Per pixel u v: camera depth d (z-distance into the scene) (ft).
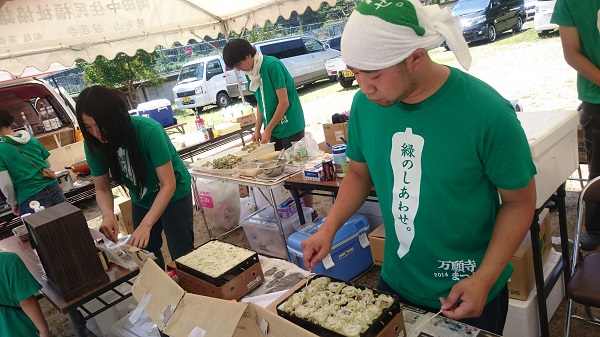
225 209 12.99
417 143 3.39
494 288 3.82
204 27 16.05
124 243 6.61
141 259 5.75
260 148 11.11
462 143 3.19
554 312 6.93
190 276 5.37
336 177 8.50
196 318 3.86
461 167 3.25
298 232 9.13
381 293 3.81
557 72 22.59
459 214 3.43
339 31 60.80
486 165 3.24
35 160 12.00
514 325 6.09
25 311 6.13
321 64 41.04
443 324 3.69
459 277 3.66
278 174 9.46
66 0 11.39
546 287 6.23
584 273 5.38
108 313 7.88
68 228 5.32
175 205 7.50
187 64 41.01
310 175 8.71
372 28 2.83
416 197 3.53
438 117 3.23
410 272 3.93
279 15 15.06
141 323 6.88
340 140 10.60
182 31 15.30
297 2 14.38
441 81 3.23
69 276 5.39
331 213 4.38
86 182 15.89
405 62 2.95
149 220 6.57
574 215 9.70
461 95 3.17
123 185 7.93
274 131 11.58
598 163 7.45
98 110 6.08
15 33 10.58
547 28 31.73
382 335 3.43
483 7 36.24
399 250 3.95
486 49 34.19
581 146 8.47
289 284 5.27
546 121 5.89
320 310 3.75
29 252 7.33
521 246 6.03
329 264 8.27
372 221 10.14
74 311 5.51
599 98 6.99
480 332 3.52
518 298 6.03
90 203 19.71
